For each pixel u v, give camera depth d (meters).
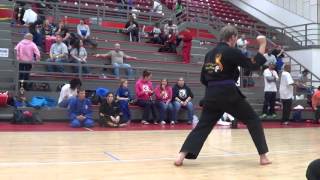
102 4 19.47
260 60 5.08
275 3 22.58
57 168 5.05
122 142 7.61
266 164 5.54
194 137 5.36
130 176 4.70
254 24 20.97
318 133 10.41
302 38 20.36
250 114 5.48
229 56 5.18
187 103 12.20
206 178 4.69
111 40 15.94
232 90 5.26
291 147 7.43
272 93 13.73
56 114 11.30
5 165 5.19
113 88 12.90
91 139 7.98
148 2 21.48
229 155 6.30
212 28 18.77
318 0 20.17
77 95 10.65
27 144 7.07
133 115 12.02
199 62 16.02
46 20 14.20
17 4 15.72
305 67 18.09
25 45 11.92
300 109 14.45
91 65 12.41
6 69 12.00
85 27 14.84
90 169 5.02
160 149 6.78
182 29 18.08
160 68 14.84
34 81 11.59
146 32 17.75
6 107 10.97
